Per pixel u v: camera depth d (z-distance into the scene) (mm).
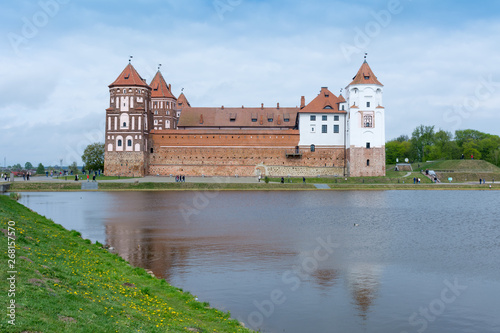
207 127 136500
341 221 54094
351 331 21016
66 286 20172
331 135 129625
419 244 40281
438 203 75875
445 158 161625
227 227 49125
